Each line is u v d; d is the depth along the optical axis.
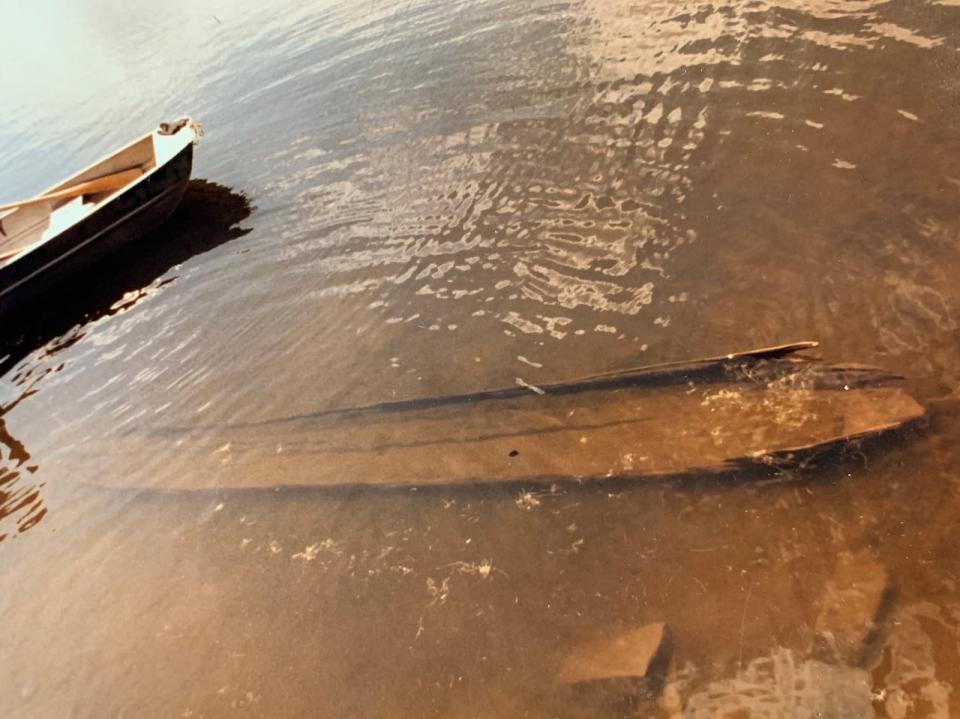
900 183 6.65
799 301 5.96
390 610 4.85
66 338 8.38
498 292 7.01
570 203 7.72
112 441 6.79
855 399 5.10
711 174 7.46
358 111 10.45
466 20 11.95
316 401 6.49
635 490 5.05
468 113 9.59
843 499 4.66
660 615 4.41
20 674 5.14
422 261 7.66
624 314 6.35
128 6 18.31
